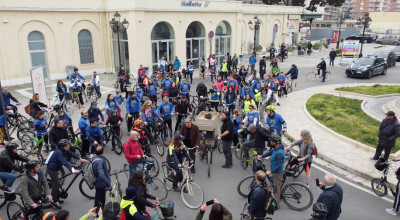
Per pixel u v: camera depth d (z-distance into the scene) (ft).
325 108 54.13
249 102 41.75
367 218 23.58
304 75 88.02
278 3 179.63
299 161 26.30
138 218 17.58
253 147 30.14
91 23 81.05
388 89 67.51
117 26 69.36
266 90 55.21
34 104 40.65
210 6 93.04
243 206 25.02
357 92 65.31
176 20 85.15
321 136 40.63
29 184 21.01
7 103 42.42
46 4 71.05
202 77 83.30
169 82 53.16
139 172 19.71
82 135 31.96
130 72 80.89
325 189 19.08
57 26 74.38
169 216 19.12
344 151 35.58
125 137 40.55
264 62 80.28
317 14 160.35
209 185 28.50
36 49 72.74
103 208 21.79
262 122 47.29
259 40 133.90
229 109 47.37
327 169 31.91
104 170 22.22
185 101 39.88
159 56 84.79
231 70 88.07
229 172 31.14
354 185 28.60
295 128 43.78
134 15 75.41
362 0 465.47
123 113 51.90
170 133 38.70
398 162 32.32
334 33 182.50
